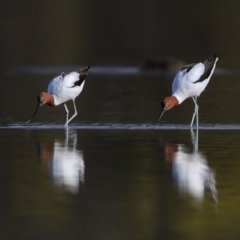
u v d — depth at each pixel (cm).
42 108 2119
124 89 2630
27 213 1094
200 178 1280
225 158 1434
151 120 1911
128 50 4094
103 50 4103
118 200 1156
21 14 5366
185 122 1878
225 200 1155
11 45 4256
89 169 1342
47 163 1388
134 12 5481
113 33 4744
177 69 3325
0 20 5141
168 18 5250
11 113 2017
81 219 1071
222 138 1644
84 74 1852
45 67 3422
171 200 1156
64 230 1029
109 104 2230
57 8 5606
